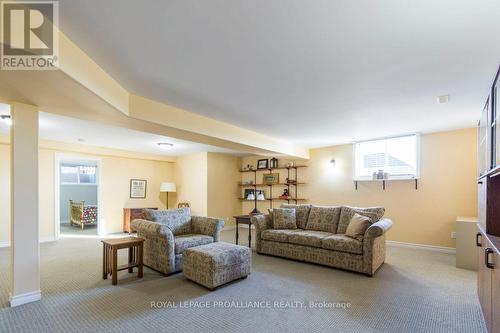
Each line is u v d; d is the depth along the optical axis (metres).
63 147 5.94
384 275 3.56
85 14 1.67
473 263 3.84
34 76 1.96
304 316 2.43
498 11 1.65
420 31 1.87
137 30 1.85
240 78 2.67
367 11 1.66
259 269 3.81
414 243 5.22
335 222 4.44
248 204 8.08
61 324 2.26
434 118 4.08
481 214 2.51
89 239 6.07
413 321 2.35
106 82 2.53
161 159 8.01
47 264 4.01
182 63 2.35
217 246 3.44
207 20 1.75
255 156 7.98
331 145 6.38
